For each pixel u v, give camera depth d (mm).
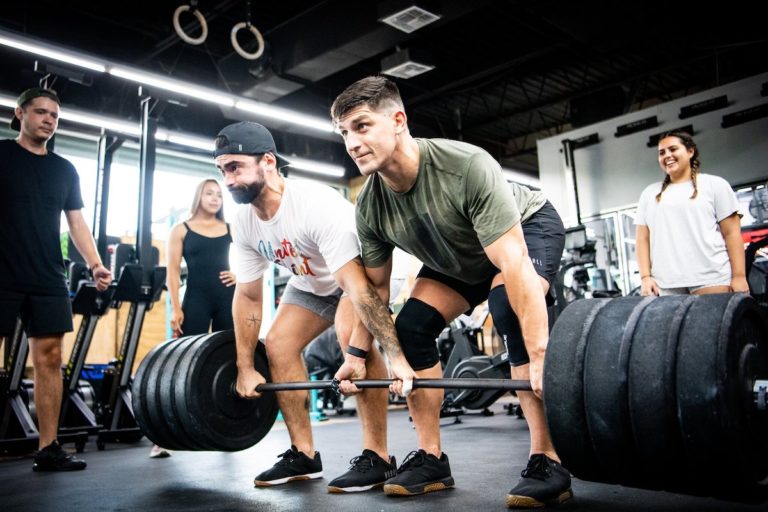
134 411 2242
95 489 2174
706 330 1175
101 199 4789
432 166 1677
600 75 8625
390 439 3549
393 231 1814
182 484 2221
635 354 1227
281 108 6242
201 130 7336
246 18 5898
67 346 5676
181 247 3168
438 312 1858
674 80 9062
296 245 2053
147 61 7074
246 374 2164
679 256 2729
